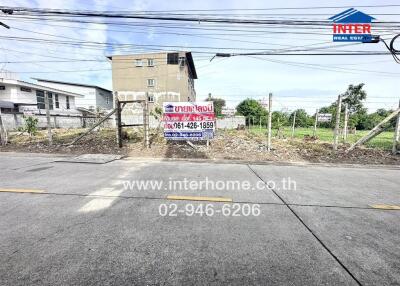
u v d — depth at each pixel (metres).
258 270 2.07
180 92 30.08
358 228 2.92
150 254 2.29
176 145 9.49
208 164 6.92
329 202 3.85
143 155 8.09
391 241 2.62
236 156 8.01
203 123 9.09
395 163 7.22
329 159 7.67
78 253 2.29
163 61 29.75
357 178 5.49
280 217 3.22
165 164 6.84
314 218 3.21
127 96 30.12
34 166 6.42
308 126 26.97
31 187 4.48
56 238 2.58
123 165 6.65
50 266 2.08
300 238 2.65
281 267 2.12
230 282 1.91
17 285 1.83
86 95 34.31
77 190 4.31
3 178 5.15
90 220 3.05
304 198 4.04
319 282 1.92
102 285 1.85
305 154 8.31
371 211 3.48
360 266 2.15
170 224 2.96
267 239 2.62
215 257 2.26
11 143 10.09
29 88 22.94
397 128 8.23
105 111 25.12
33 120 12.09
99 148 9.03
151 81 30.08
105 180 5.03
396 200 3.99
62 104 27.64
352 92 36.41
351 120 19.19
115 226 2.89
